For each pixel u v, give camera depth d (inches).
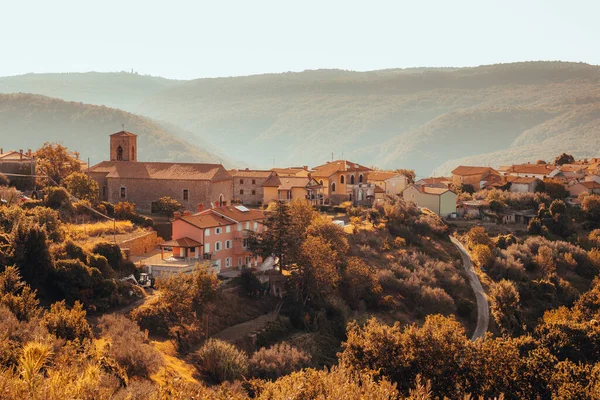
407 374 2891.2
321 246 4215.1
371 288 4466.0
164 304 3383.4
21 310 2642.7
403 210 6117.1
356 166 7731.3
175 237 4212.6
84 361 2220.7
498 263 5438.0
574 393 2701.8
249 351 3378.4
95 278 3319.4
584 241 6392.7
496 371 2896.2
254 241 4308.6
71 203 4798.2
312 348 3553.2
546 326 3878.0
